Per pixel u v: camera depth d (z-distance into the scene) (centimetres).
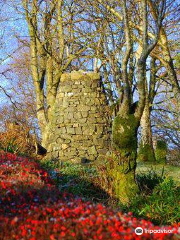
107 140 1773
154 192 1017
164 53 1266
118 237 460
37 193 676
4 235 488
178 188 1074
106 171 1132
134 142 1082
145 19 1012
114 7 1338
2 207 612
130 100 1062
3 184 681
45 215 554
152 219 882
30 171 900
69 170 1416
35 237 473
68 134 1761
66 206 585
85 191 1109
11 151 1416
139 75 1038
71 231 489
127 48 1039
